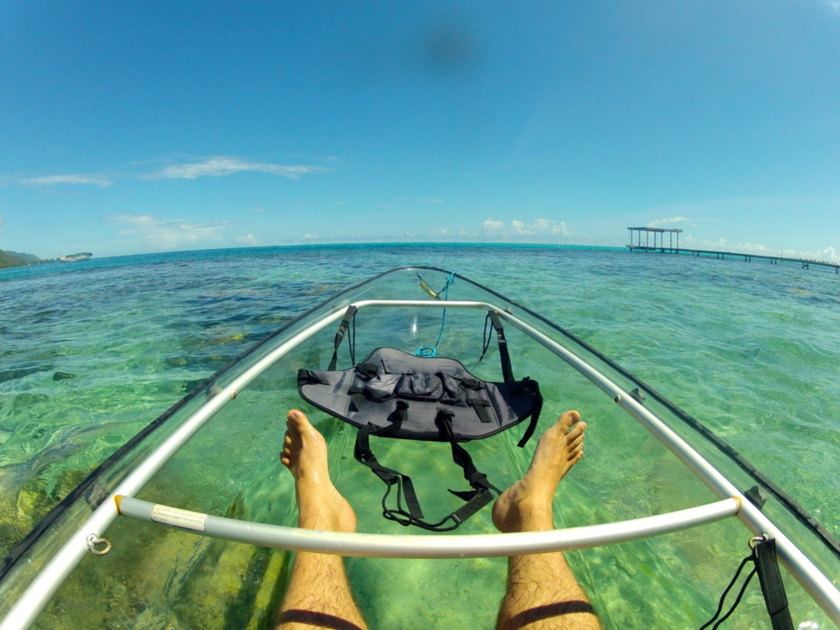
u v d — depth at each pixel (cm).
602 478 173
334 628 99
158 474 125
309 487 141
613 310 616
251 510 159
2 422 287
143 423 285
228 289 878
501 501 146
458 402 196
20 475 228
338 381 206
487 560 136
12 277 1612
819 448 252
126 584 107
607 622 121
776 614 90
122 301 766
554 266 1351
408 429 178
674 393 320
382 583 128
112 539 106
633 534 95
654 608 125
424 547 86
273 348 212
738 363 390
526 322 280
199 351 436
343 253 2273
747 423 279
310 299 732
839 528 192
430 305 296
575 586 110
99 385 347
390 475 150
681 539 138
